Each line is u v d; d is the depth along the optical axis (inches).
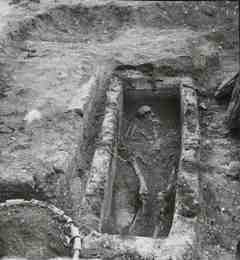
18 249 137.1
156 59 239.9
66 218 147.8
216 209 169.2
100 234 143.6
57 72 221.5
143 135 219.8
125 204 184.5
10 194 157.8
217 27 286.5
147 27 283.6
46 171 161.0
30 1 282.8
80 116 190.1
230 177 183.5
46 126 183.9
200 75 235.8
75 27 278.2
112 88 219.5
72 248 138.9
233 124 204.4
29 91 206.2
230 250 152.9
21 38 249.6
